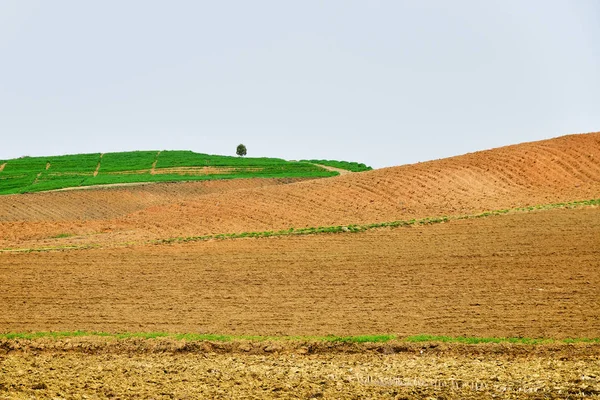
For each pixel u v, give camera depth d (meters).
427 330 33.22
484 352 30.17
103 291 41.62
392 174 77.50
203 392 24.38
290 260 47.41
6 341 32.59
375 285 41.22
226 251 50.62
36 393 24.02
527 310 35.94
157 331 34.19
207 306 38.28
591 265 43.34
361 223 59.09
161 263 47.78
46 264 48.22
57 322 35.97
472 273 42.84
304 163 139.75
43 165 138.25
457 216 58.69
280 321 35.34
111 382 25.80
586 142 81.38
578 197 63.59
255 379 26.27
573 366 27.41
